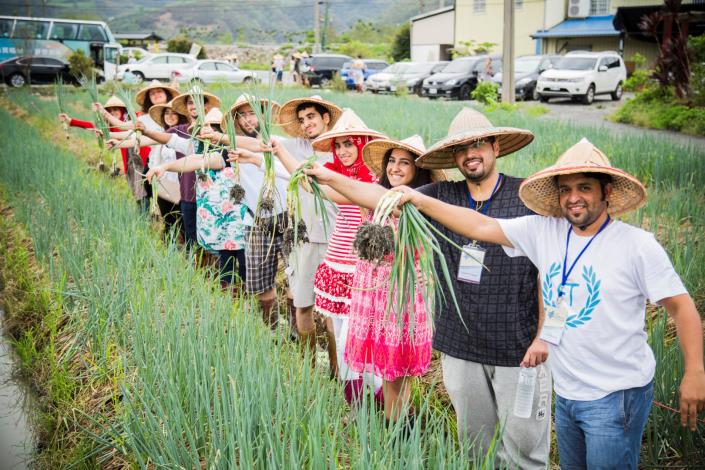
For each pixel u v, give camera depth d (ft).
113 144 20.21
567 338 9.39
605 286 9.08
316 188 10.68
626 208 9.59
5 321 20.10
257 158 14.92
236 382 11.46
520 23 120.37
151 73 96.78
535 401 11.12
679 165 29.12
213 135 16.42
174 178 23.75
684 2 84.23
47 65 93.09
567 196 9.23
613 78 79.66
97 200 24.85
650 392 9.36
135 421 11.62
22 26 96.22
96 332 16.30
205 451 10.84
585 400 9.34
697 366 8.63
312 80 106.42
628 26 98.68
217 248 19.58
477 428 11.87
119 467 12.55
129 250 18.97
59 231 23.12
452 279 11.44
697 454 11.96
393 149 13.17
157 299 16.29
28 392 16.58
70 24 98.48
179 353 13.08
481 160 11.10
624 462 9.21
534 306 11.17
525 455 11.40
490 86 70.28
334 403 11.62
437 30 136.46
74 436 14.11
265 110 12.35
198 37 395.14
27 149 38.58
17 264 23.20
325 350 17.74
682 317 8.73
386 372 12.07
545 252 9.75
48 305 19.40
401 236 9.49
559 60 79.41
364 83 99.81
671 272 8.81
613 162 31.01
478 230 9.95
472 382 11.60
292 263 16.52
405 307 11.87
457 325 11.53
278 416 10.35
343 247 14.34
